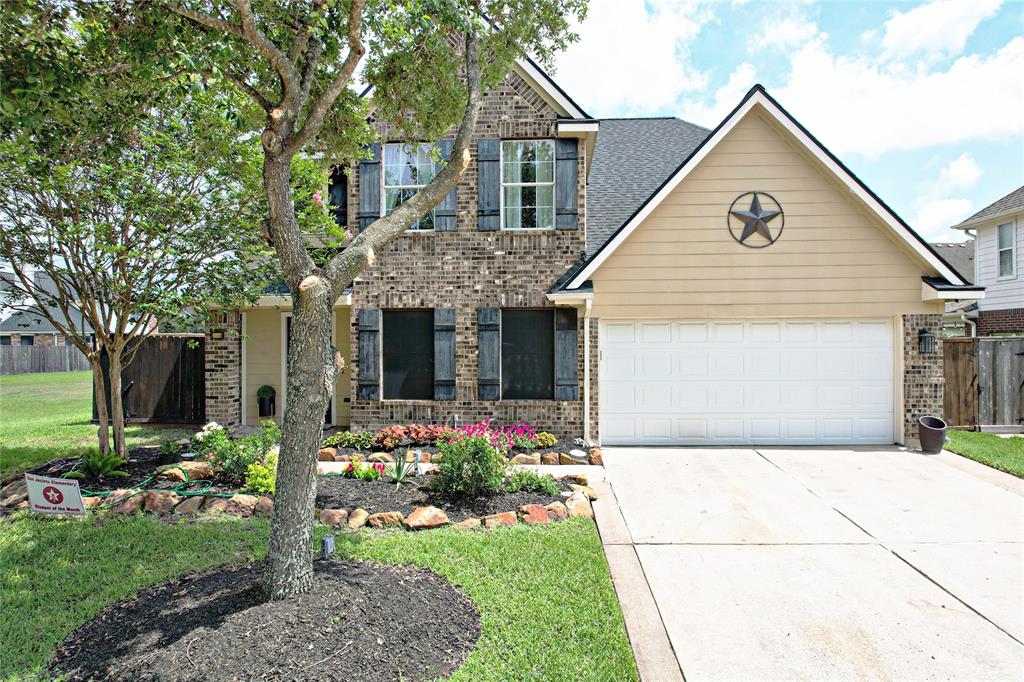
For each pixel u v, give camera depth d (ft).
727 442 34.58
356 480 23.73
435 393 34.63
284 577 12.29
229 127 23.80
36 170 20.10
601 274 34.04
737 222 33.83
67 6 13.96
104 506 20.44
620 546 18.51
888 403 34.22
